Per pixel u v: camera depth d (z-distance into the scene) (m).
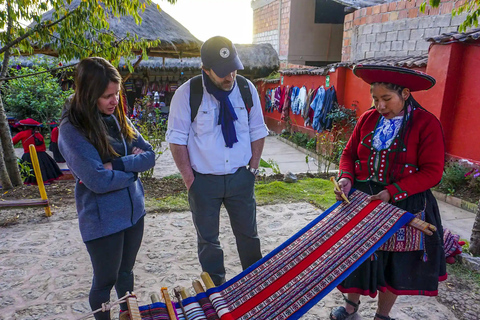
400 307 2.89
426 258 2.21
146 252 3.86
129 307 1.69
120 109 2.25
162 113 15.28
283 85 13.36
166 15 10.29
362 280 2.32
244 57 15.90
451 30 8.19
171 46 9.28
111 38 6.10
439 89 6.37
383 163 2.32
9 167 6.38
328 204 5.25
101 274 2.19
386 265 2.33
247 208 2.79
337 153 8.39
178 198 5.56
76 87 2.00
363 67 2.19
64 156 2.04
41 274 3.41
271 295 1.94
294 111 12.12
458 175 5.91
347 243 2.15
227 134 2.59
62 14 6.02
